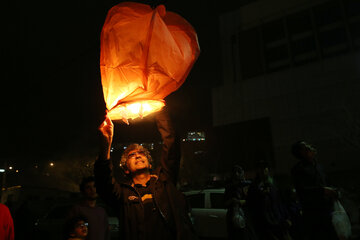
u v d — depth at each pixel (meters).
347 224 2.98
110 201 1.89
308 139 35.97
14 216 8.06
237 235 4.52
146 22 1.56
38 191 21.19
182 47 1.67
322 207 3.11
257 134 31.52
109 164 1.79
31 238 8.19
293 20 43.38
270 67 43.50
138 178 2.02
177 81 1.62
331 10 40.84
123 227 1.81
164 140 2.05
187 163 27.12
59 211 8.68
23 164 20.36
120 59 1.54
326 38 40.50
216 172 27.86
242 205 4.63
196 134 28.25
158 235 1.77
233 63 46.59
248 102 42.03
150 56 1.52
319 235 3.08
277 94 40.00
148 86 1.56
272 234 4.28
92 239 2.85
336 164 32.47
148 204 1.86
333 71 36.66
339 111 34.81
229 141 30.11
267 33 45.09
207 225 7.33
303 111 37.50
